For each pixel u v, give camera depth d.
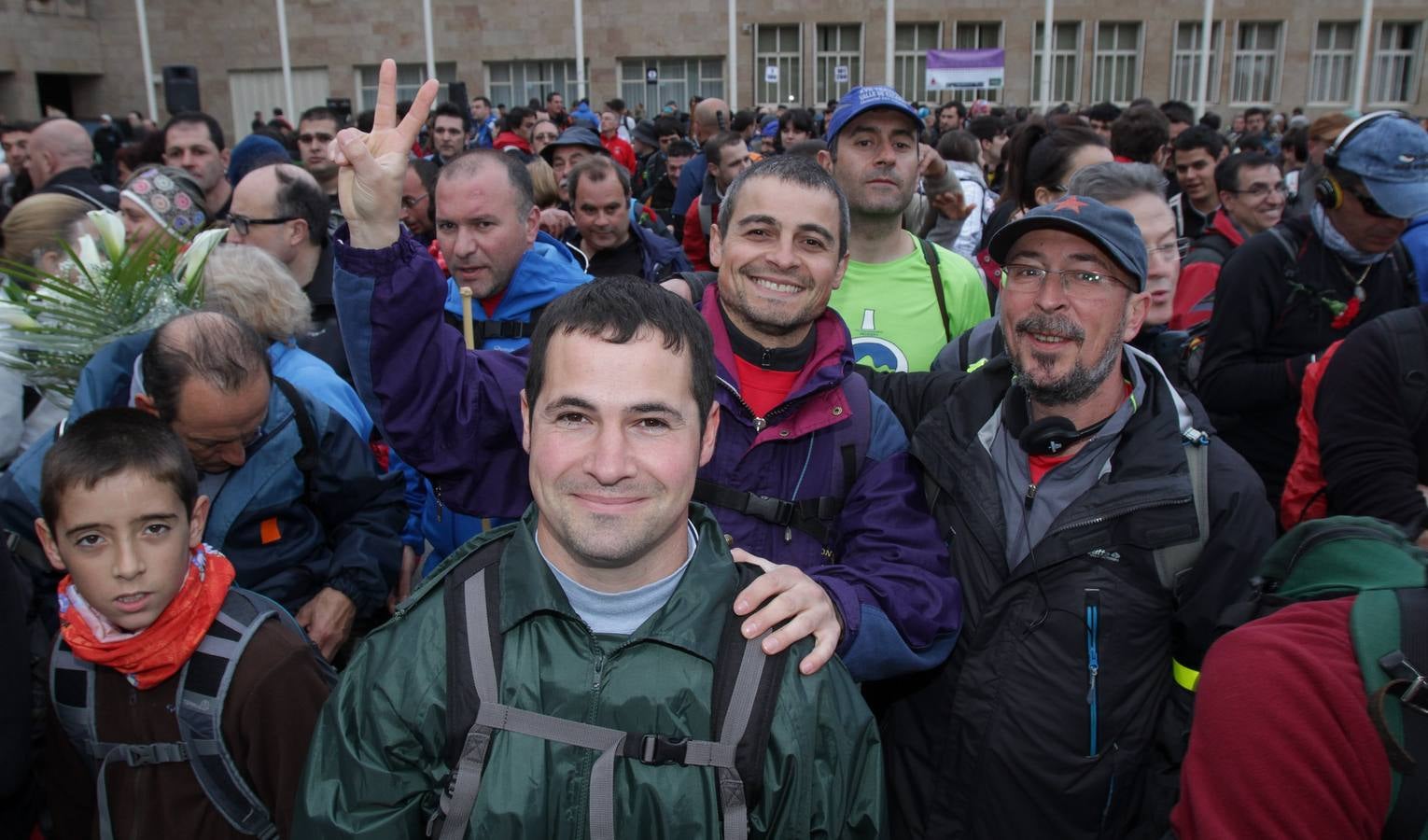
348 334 1.73
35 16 22.94
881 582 1.62
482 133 12.23
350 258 1.67
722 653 1.32
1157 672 1.71
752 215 1.83
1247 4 23.22
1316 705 1.02
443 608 1.34
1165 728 1.71
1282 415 2.80
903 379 2.17
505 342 3.15
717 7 23.38
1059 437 1.71
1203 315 3.65
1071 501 1.75
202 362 1.86
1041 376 1.73
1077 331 1.69
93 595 1.59
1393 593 1.05
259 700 1.67
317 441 2.19
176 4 24.39
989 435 1.85
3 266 2.29
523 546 1.36
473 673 1.27
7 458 2.45
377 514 2.31
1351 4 23.25
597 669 1.29
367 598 2.21
